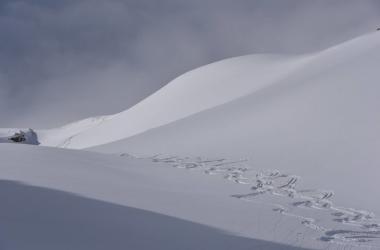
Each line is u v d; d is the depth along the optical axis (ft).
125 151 106.01
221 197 53.67
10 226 29.27
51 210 35.19
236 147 93.35
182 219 39.47
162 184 56.29
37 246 26.53
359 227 48.55
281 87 144.15
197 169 74.74
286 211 51.83
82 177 51.65
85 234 30.60
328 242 40.91
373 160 75.25
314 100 112.47
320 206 57.06
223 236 36.42
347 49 161.27
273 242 37.24
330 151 82.07
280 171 75.36
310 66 162.50
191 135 115.65
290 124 101.55
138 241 31.22
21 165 54.65
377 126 88.07
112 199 42.57
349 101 104.32
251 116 119.14
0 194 38.01
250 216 45.60
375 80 112.37
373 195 63.31
